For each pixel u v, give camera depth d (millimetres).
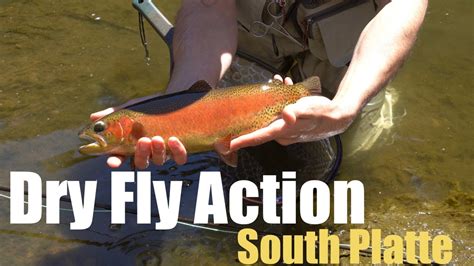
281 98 903
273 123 869
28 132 1268
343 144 1245
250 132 894
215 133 882
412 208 1126
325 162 1149
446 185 1167
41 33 1550
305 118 871
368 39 1004
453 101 1351
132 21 1602
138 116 856
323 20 1135
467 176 1184
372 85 961
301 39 1181
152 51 1498
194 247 1054
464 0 1670
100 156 1218
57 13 1621
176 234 1078
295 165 1141
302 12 1150
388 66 986
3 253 1035
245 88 896
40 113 1313
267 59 1240
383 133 1271
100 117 876
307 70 1222
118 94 1370
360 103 943
